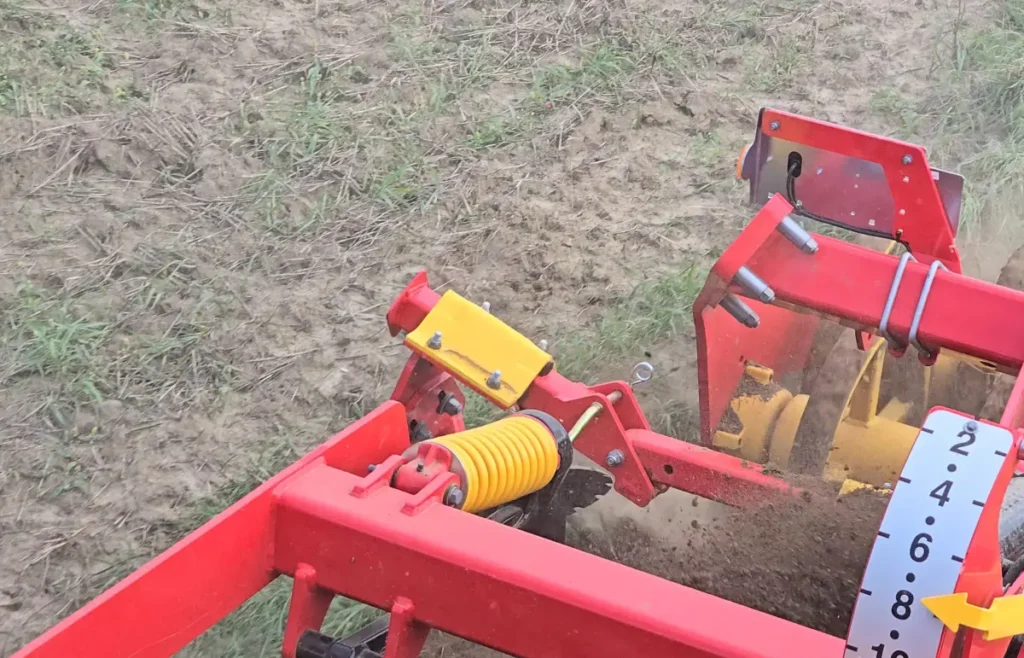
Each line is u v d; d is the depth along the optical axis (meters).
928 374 4.27
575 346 5.10
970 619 2.09
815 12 7.61
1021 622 2.21
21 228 5.62
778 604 3.46
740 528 3.59
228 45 6.96
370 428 3.04
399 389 3.48
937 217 3.78
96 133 6.16
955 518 2.11
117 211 5.76
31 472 4.40
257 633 3.81
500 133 6.46
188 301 5.27
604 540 3.90
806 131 3.84
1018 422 3.03
